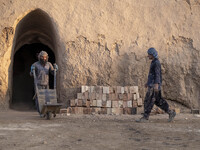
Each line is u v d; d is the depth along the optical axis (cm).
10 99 984
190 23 973
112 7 970
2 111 877
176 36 959
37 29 1188
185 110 918
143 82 927
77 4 961
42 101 647
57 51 968
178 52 950
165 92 936
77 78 913
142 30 960
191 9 984
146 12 975
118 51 941
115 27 956
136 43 949
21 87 1457
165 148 322
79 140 366
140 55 938
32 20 1055
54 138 378
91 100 838
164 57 941
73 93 905
